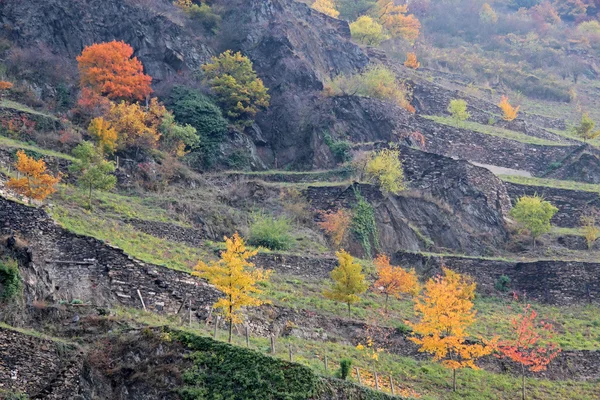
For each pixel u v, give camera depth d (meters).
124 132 67.88
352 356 46.03
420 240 65.31
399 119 81.94
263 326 46.12
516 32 146.62
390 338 48.78
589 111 111.81
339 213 64.06
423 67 114.75
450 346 45.00
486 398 44.09
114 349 37.62
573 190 74.38
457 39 141.50
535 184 75.62
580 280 58.84
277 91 84.69
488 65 120.62
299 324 47.97
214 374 36.97
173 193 64.69
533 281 59.53
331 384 38.09
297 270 56.50
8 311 37.62
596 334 53.00
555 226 71.81
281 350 43.53
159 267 46.03
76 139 65.62
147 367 37.06
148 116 71.56
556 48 139.38
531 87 115.88
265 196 67.38
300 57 88.69
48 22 80.50
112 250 45.53
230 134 76.31
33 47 77.81
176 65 83.00
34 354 35.28
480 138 83.69
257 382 36.69
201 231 58.34
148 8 87.06
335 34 100.81
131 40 82.75
